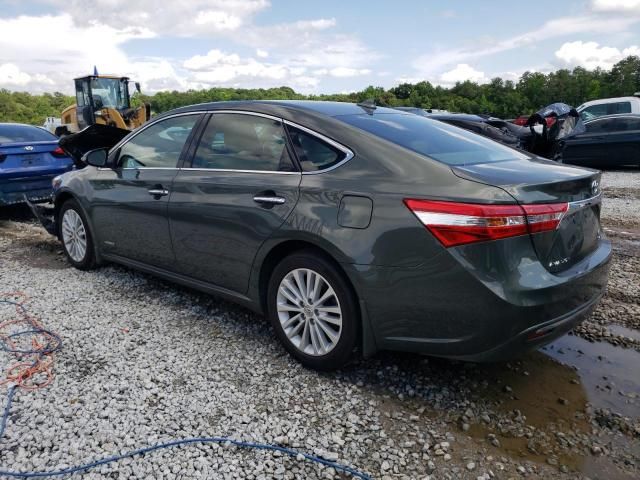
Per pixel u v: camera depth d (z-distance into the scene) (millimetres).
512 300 2523
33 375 3197
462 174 2719
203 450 2520
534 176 2803
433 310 2701
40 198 7941
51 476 2354
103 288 4727
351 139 3131
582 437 2646
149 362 3357
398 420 2783
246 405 2893
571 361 3414
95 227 4902
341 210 2949
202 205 3705
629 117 12633
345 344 3053
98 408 2850
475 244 2547
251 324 3955
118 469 2391
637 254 5641
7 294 4578
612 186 10398
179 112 4215
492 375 3238
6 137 8016
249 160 3559
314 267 3100
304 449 2541
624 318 4020
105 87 20250
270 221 3264
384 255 2777
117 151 4699
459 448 2564
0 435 2633
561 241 2764
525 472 2398
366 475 2371
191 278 4039
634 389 3072
